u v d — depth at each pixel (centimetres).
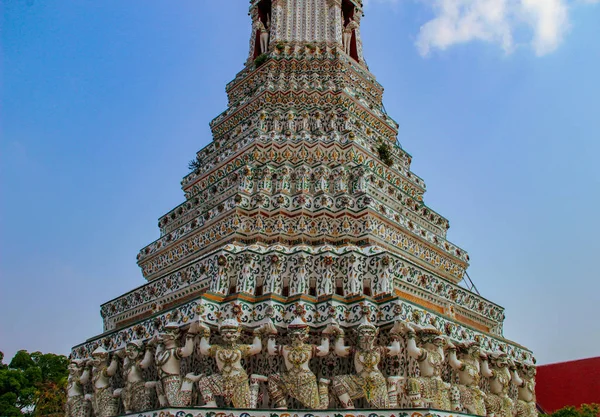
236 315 1467
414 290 1806
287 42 2906
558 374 3656
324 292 1653
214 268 1667
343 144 2264
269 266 1691
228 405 1366
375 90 2994
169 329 1433
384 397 1363
